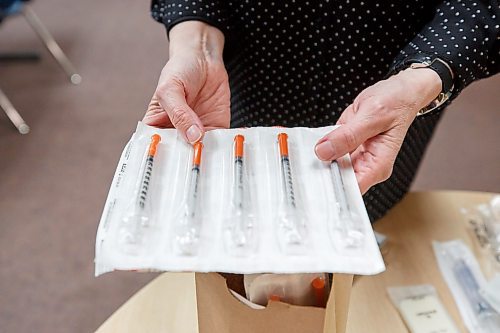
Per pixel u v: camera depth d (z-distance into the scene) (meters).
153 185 0.51
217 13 0.78
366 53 0.79
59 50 2.63
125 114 2.30
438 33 0.66
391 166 0.58
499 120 2.21
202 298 0.49
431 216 0.88
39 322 1.52
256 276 0.50
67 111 2.32
